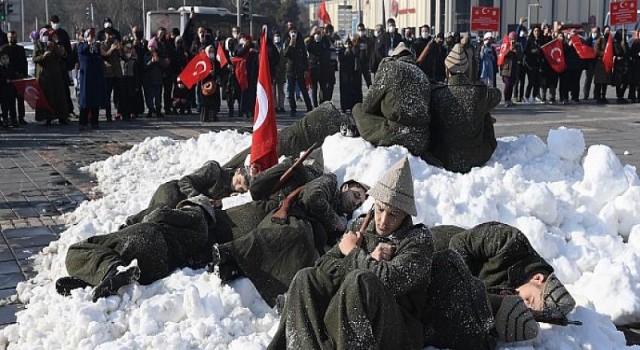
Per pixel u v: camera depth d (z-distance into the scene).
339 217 5.93
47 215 8.50
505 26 59.34
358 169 6.90
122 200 8.58
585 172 7.09
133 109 18.11
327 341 3.87
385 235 4.24
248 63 18.42
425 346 4.34
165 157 11.03
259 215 5.98
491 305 4.49
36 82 16.47
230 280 5.28
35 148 13.55
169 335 4.55
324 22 28.23
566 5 60.31
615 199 6.86
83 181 10.45
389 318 3.86
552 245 5.89
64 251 6.62
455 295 4.30
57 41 16.81
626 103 21.44
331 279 4.02
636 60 21.17
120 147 13.66
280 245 5.32
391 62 7.46
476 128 7.50
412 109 7.23
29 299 5.75
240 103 18.66
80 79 16.14
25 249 7.16
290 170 6.13
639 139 14.16
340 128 7.80
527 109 19.91
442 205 6.20
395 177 4.17
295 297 4.00
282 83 19.59
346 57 19.08
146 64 18.30
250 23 29.02
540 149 7.99
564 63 21.12
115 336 4.71
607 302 5.26
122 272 5.05
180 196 6.86
